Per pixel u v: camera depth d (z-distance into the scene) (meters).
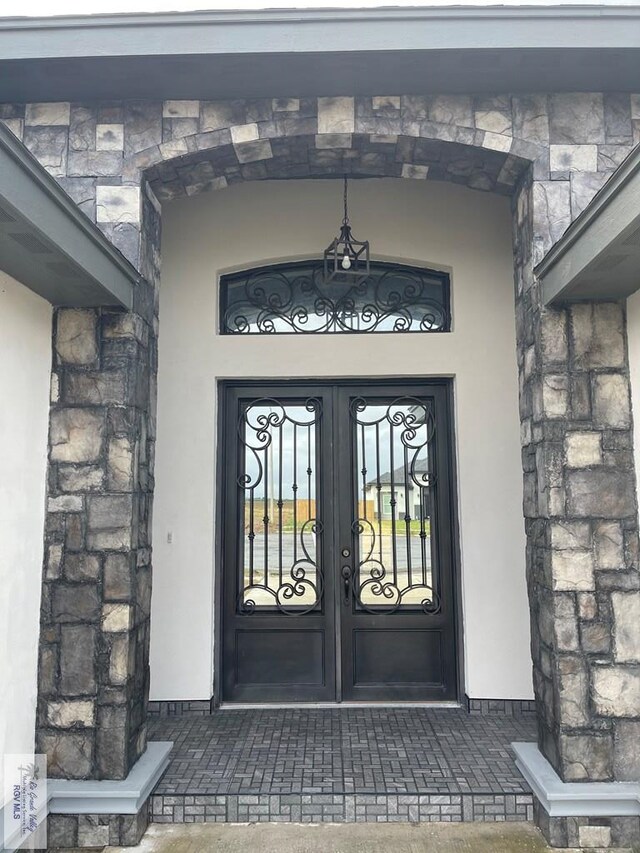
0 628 2.48
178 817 2.78
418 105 3.05
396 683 3.91
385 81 2.96
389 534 4.01
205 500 3.89
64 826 2.62
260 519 4.02
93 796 2.62
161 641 3.80
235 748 3.25
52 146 3.06
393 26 2.77
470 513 3.87
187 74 2.90
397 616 3.94
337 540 3.98
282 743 3.31
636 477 2.80
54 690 2.76
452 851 2.57
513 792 2.79
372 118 3.04
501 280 4.01
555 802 2.60
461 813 2.78
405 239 4.05
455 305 4.00
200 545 3.86
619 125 3.03
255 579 3.98
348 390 4.08
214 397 3.97
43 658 2.78
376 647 3.94
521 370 3.22
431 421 4.07
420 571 3.99
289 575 3.98
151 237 3.26
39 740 2.74
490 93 3.05
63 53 2.78
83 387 2.90
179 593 3.83
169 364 3.98
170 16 2.77
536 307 2.97
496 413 3.93
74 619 2.79
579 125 3.03
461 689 3.86
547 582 2.83
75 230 2.36
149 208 3.23
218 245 4.06
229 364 3.98
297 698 3.89
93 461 2.87
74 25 2.78
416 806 2.78
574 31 2.75
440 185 4.09
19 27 2.78
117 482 2.85
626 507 2.80
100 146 3.05
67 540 2.83
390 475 4.04
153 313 3.28
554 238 2.98
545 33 2.75
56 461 2.87
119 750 2.73
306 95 3.05
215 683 3.84
